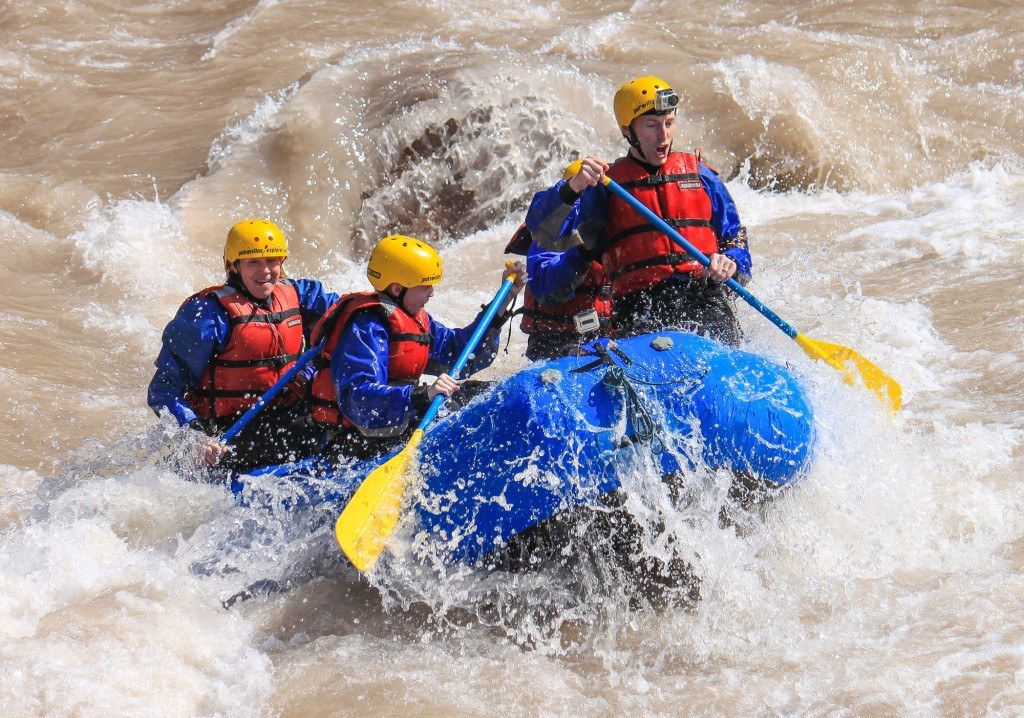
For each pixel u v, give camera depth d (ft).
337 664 40.83
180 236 96.58
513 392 42.83
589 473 41.27
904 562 42.98
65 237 98.78
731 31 121.90
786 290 76.07
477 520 42.63
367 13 139.95
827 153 103.71
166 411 55.11
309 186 102.68
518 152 102.06
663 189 55.36
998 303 68.85
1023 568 41.37
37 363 74.95
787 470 42.80
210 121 116.78
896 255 80.43
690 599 42.88
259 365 56.13
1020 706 33.78
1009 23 125.59
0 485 58.59
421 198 102.17
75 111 121.60
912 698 34.94
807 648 38.78
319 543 48.29
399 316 49.16
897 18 129.39
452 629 43.24
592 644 41.24
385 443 50.70
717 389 42.27
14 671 37.42
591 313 51.65
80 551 48.29
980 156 106.22
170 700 37.96
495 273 89.92
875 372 50.98
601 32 120.98
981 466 49.60
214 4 148.46
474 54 112.78
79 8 147.64
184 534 50.72
